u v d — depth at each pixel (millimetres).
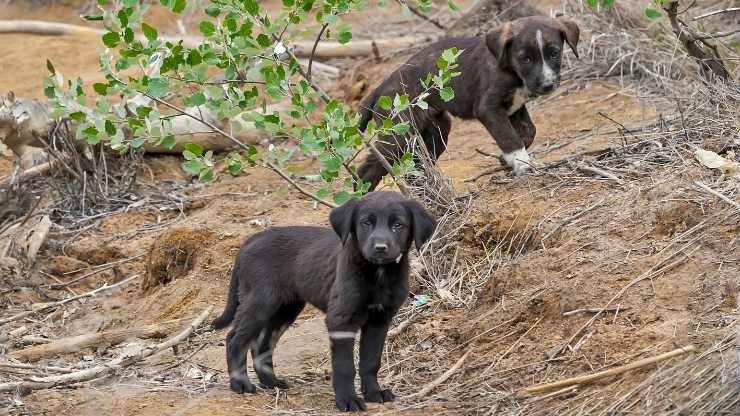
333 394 10312
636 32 18188
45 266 15383
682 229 11000
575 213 12102
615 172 12758
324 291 10297
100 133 12219
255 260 10766
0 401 10320
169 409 9984
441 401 9898
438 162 16156
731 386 8617
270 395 10336
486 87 13734
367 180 14484
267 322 10656
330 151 12016
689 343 9359
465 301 11898
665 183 11789
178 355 12000
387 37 25109
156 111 12352
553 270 11141
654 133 13727
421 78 14312
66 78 22641
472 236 12875
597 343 9906
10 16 28438
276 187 16688
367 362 10117
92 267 15438
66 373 11422
